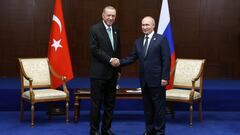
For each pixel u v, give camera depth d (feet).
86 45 25.79
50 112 18.98
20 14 25.20
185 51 26.03
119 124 17.70
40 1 25.20
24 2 25.14
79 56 25.85
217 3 25.77
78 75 25.93
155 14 25.70
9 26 25.21
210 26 25.91
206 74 26.07
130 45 25.86
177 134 16.08
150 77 14.25
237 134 16.22
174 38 25.93
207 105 20.99
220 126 17.60
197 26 25.89
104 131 15.07
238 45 25.96
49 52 19.21
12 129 16.62
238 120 18.88
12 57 25.38
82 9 25.55
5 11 25.12
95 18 25.64
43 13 25.30
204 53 25.99
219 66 26.03
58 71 19.08
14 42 25.32
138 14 25.70
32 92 16.90
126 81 24.08
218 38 25.96
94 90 14.43
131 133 16.17
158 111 14.35
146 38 14.56
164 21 19.70
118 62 14.07
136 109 20.65
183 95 17.49
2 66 25.36
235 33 25.93
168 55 14.16
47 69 18.95
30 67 18.60
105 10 14.25
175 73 19.39
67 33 25.62
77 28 25.64
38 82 18.65
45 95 17.11
